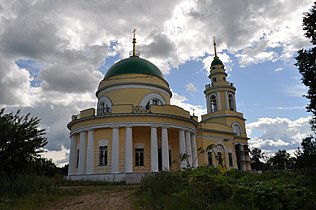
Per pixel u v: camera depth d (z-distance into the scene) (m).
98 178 23.62
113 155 24.11
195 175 10.96
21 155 13.27
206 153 34.50
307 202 8.30
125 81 28.98
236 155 40.50
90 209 10.45
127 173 22.30
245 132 43.00
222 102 43.88
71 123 27.73
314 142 11.13
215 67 46.81
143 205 10.27
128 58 32.22
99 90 30.64
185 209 8.47
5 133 12.70
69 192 14.10
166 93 30.94
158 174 12.87
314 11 12.38
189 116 28.16
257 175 13.02
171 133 28.52
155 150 24.69
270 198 8.03
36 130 13.88
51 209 10.68
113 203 11.21
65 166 35.12
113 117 25.14
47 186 13.88
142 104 28.47
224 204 8.29
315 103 11.64
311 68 11.98
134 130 26.62
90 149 25.27
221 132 37.62
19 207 10.46
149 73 30.06
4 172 12.71
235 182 9.88
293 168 12.16
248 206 7.91
